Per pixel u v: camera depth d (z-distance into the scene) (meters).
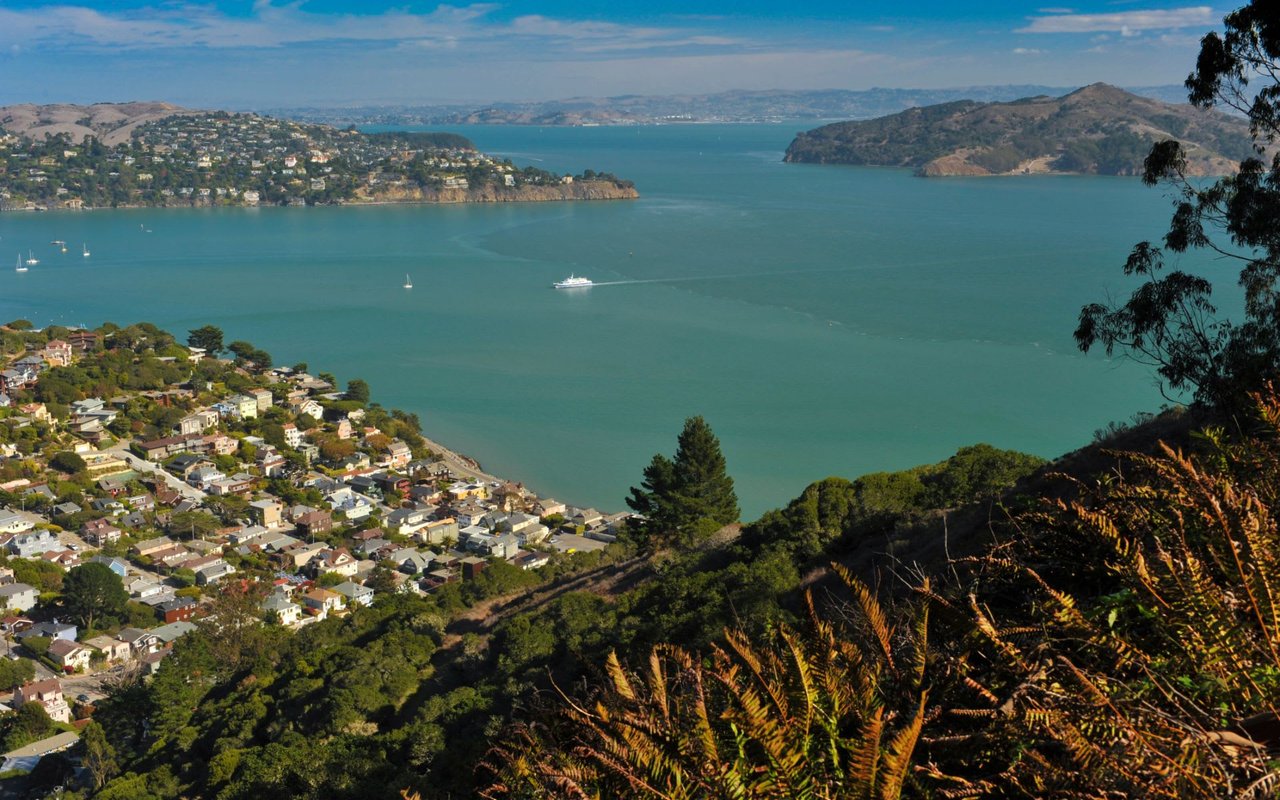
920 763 2.13
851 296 90.50
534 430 62.50
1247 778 1.74
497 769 2.81
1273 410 3.24
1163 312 13.57
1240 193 13.37
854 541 16.97
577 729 2.58
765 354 72.25
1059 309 80.94
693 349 75.12
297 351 84.31
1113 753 1.83
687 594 15.23
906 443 51.75
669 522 26.98
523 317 90.56
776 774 1.94
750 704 2.01
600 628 15.96
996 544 3.11
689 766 2.13
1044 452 48.38
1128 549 2.50
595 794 2.19
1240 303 63.28
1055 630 2.36
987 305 83.38
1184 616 2.16
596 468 56.69
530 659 15.73
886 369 66.00
